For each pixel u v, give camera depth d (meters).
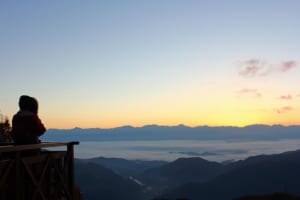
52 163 8.51
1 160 6.46
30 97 7.93
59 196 8.92
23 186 7.12
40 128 7.81
